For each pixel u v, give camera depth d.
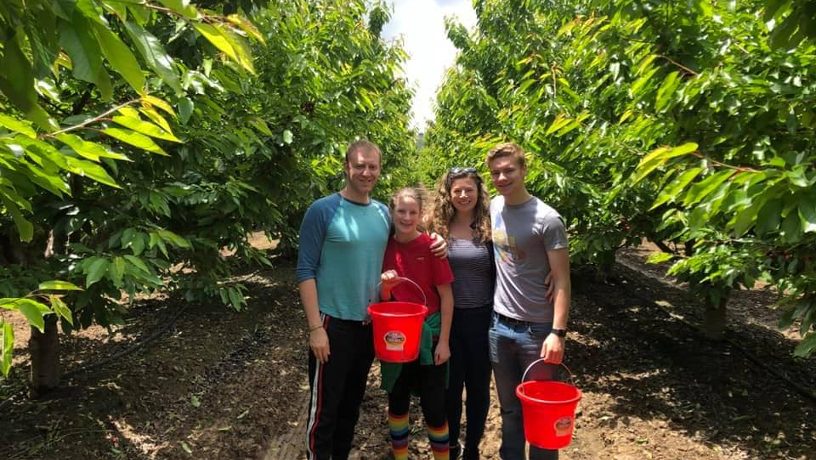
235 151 3.44
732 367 4.53
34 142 1.12
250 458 3.25
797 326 5.78
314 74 4.56
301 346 5.62
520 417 2.61
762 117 2.22
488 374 2.80
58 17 0.79
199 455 3.25
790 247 2.46
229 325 6.20
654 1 2.60
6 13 0.81
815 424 3.50
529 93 5.48
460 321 2.76
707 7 2.70
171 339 5.52
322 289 2.53
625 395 4.14
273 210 4.27
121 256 2.35
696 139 2.61
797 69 2.38
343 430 2.78
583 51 4.10
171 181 3.50
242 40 0.97
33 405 3.63
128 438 3.37
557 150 4.49
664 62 2.78
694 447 3.32
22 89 0.91
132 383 4.14
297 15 5.39
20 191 1.35
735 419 3.65
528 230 2.45
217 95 3.38
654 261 3.27
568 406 2.15
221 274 4.82
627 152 3.70
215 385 4.42
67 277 2.77
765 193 1.31
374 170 2.52
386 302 2.57
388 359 2.45
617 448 3.35
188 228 3.89
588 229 4.62
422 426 3.66
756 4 2.58
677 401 3.98
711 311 5.21
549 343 2.40
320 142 4.12
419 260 2.64
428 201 2.92
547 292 2.48
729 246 3.13
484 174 5.16
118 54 0.81
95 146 1.13
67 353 4.92
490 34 7.83
